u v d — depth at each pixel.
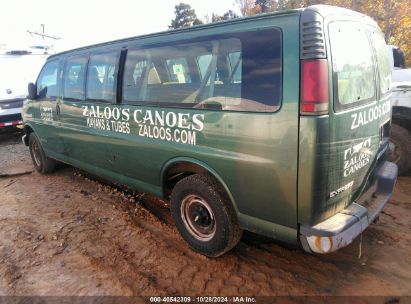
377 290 2.71
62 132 4.90
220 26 2.75
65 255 3.39
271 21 2.40
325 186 2.34
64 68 4.70
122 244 3.53
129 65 3.60
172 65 3.12
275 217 2.55
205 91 2.84
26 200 4.81
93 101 4.13
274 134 2.38
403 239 3.37
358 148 2.66
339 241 2.35
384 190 3.22
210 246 3.07
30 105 5.68
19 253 3.47
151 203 4.48
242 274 2.97
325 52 2.21
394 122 5.09
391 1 14.94
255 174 2.55
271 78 2.38
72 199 4.75
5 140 9.41
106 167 4.24
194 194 3.09
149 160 3.47
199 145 2.92
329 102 2.23
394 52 7.62
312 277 2.89
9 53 9.56
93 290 2.88
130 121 3.60
